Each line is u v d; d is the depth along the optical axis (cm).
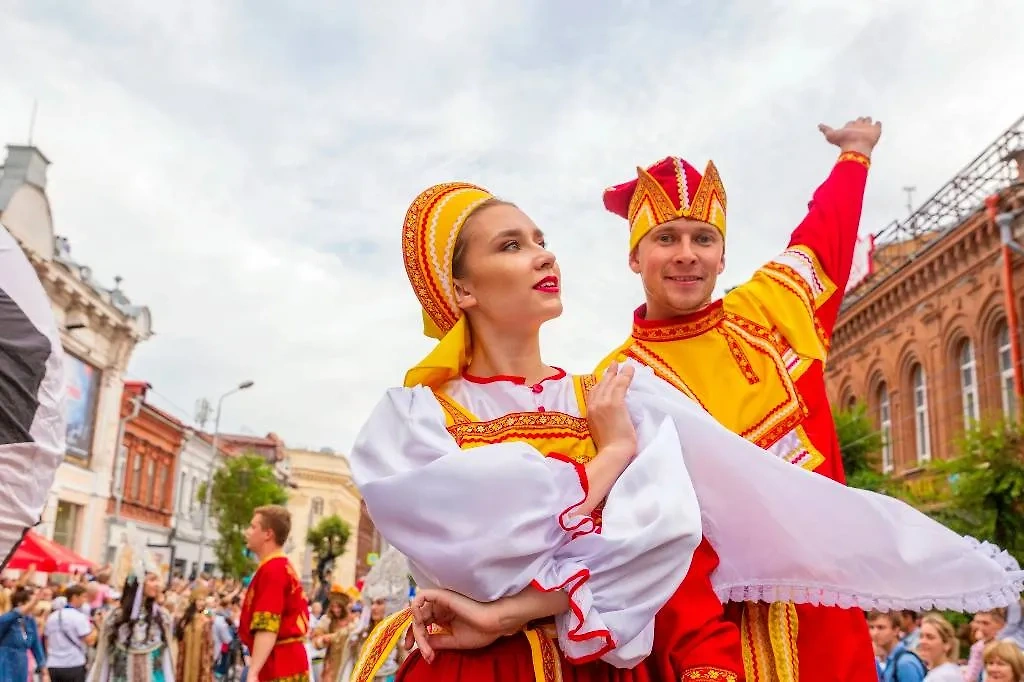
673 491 175
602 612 167
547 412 199
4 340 362
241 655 1675
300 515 6962
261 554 614
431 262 212
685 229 280
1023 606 649
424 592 171
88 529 3086
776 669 226
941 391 2048
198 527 4522
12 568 1970
